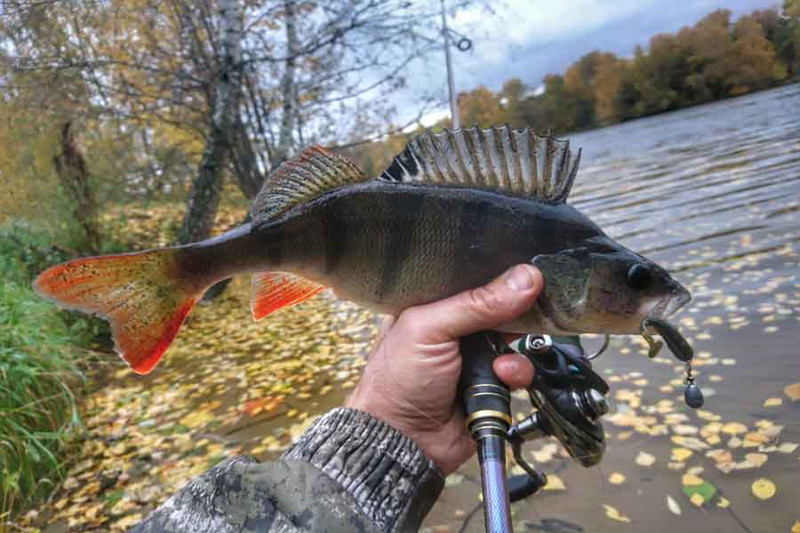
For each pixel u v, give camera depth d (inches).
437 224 10.5
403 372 9.5
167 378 36.3
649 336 9.7
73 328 40.1
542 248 10.3
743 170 79.8
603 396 10.3
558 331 10.4
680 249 46.8
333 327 42.8
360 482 8.3
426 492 8.8
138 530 7.4
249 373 35.4
